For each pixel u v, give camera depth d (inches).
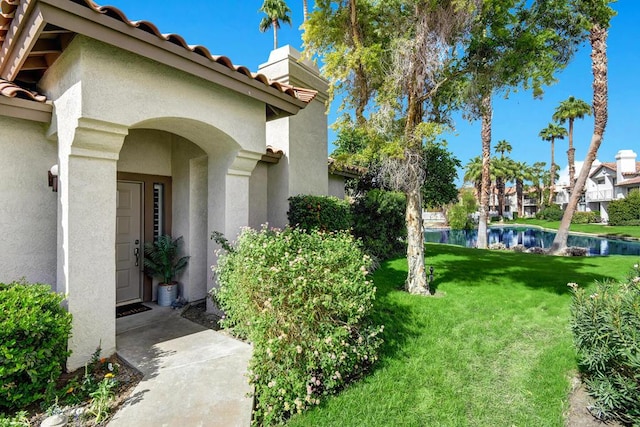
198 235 320.5
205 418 137.6
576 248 737.6
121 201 301.9
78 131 176.4
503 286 354.0
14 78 205.9
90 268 186.4
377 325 235.0
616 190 1759.4
